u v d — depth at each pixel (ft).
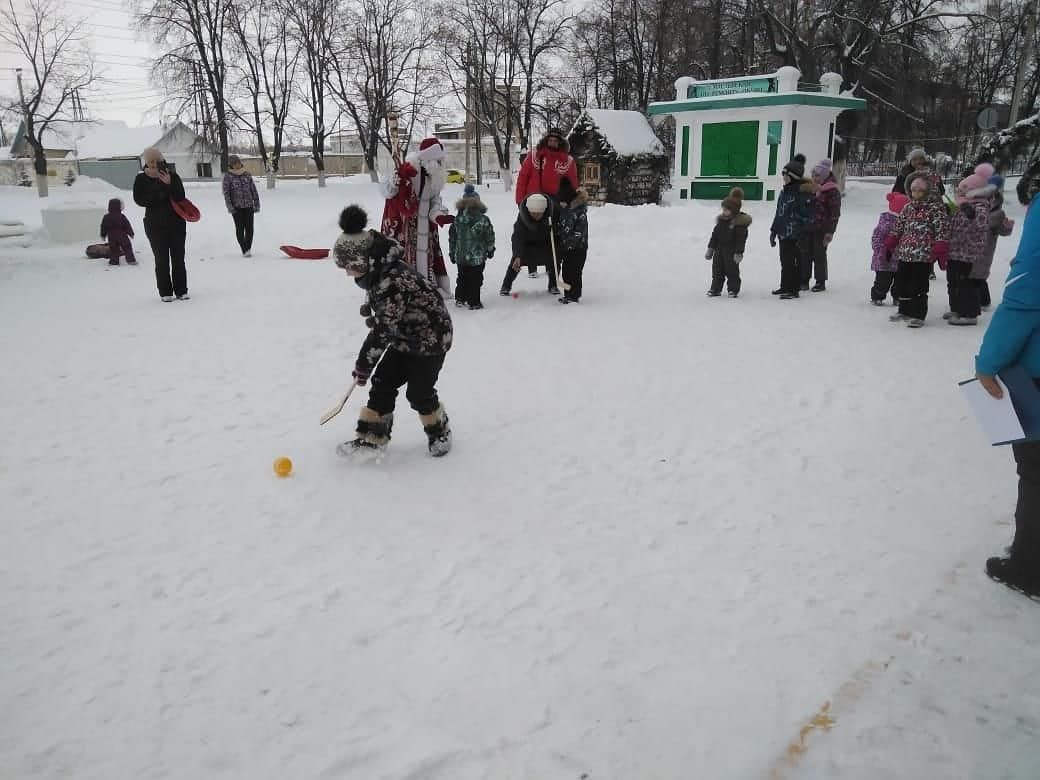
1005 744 8.48
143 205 30.94
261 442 16.83
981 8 112.68
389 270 14.73
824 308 30.81
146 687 9.30
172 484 14.75
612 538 12.84
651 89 132.57
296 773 8.05
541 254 32.50
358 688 9.31
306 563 12.03
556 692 9.25
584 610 10.84
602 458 16.07
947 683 9.41
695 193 79.05
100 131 219.20
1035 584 11.08
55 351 24.12
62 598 11.07
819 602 11.05
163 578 11.60
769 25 103.04
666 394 20.07
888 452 16.31
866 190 96.37
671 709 9.00
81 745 8.41
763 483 14.90
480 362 23.00
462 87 139.23
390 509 13.79
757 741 8.54
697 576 11.71
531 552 12.37
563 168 31.42
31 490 14.47
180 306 31.14
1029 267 10.11
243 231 45.55
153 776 8.02
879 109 110.83
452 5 130.41
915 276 26.86
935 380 21.08
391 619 10.63
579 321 28.48
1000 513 13.60
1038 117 71.05
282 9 130.11
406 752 8.32
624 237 49.96
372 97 138.72
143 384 20.80
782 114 71.26
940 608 10.86
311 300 32.22
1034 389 10.46
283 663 9.73
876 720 8.84
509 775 8.05
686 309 30.68
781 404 19.33
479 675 9.52
